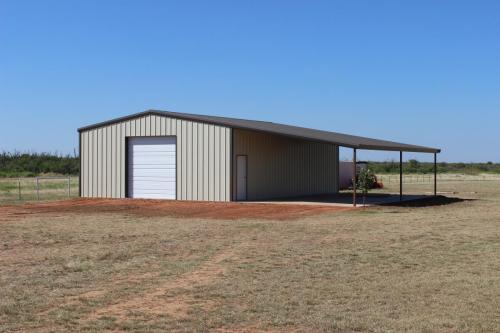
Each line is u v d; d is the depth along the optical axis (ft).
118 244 49.03
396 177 245.65
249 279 35.12
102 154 100.73
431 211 81.71
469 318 26.53
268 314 27.32
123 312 27.76
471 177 255.09
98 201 94.68
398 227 61.16
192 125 93.30
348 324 25.64
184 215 74.95
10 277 35.50
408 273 36.86
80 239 52.01
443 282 34.14
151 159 97.09
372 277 35.65
